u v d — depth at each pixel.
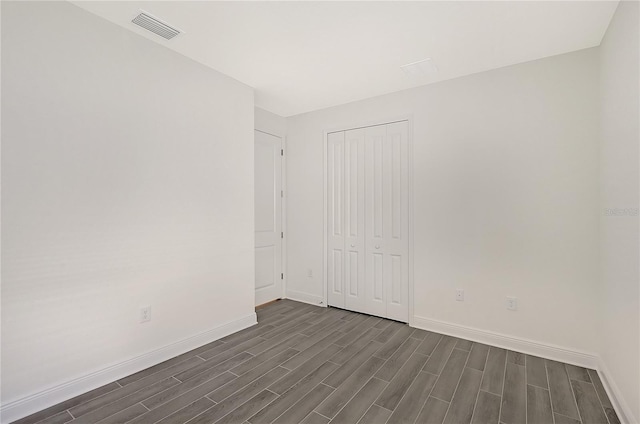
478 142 2.86
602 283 2.26
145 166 2.33
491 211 2.79
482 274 2.83
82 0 1.89
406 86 3.21
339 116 3.79
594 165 2.37
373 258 3.55
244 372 2.29
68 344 1.94
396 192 3.37
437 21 2.10
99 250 2.07
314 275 4.04
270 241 4.10
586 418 1.80
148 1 1.90
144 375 2.23
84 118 2.00
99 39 2.07
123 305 2.20
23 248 1.76
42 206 1.82
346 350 2.67
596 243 2.36
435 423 1.75
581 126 2.42
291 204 4.26
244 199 3.16
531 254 2.61
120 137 2.18
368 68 2.80
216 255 2.88
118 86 2.16
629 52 1.73
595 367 2.35
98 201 2.07
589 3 1.89
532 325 2.60
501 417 1.80
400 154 3.34
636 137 1.62
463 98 2.94
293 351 2.65
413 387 2.11
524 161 2.64
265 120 4.00
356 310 3.70
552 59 2.54
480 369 2.35
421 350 2.67
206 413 1.82
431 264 3.11
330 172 3.89
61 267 1.90
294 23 2.13
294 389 2.08
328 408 1.88
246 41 2.36
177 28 2.20
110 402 1.91
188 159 2.63
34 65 1.79
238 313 3.11
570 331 2.45
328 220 3.91
